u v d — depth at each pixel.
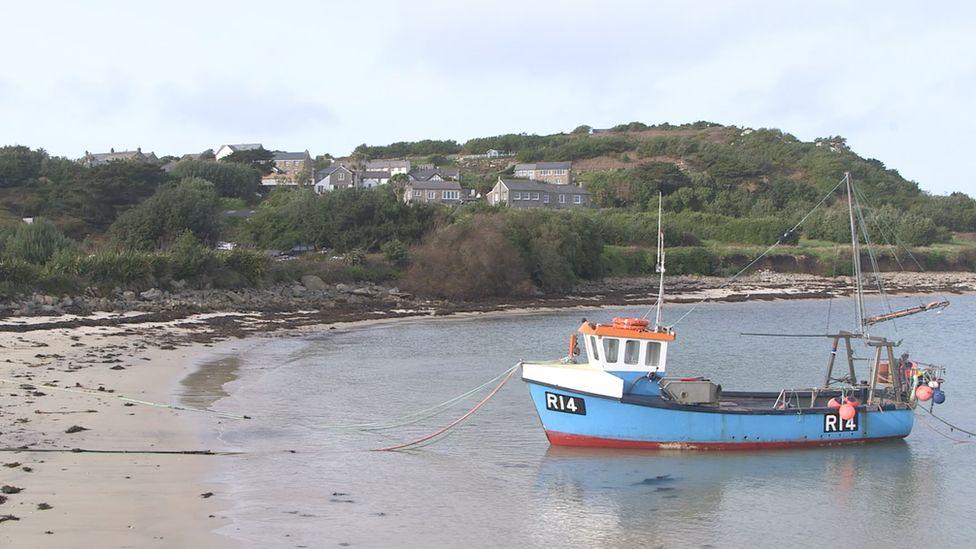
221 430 23.88
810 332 60.00
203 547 14.47
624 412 23.55
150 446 21.02
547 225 88.25
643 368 24.36
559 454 23.50
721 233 121.25
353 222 88.31
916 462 23.95
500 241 78.56
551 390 24.05
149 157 192.12
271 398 29.61
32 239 59.59
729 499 20.02
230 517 16.31
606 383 23.41
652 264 100.44
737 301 85.44
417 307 69.12
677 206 137.50
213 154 191.25
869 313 75.38
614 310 74.00
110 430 22.11
